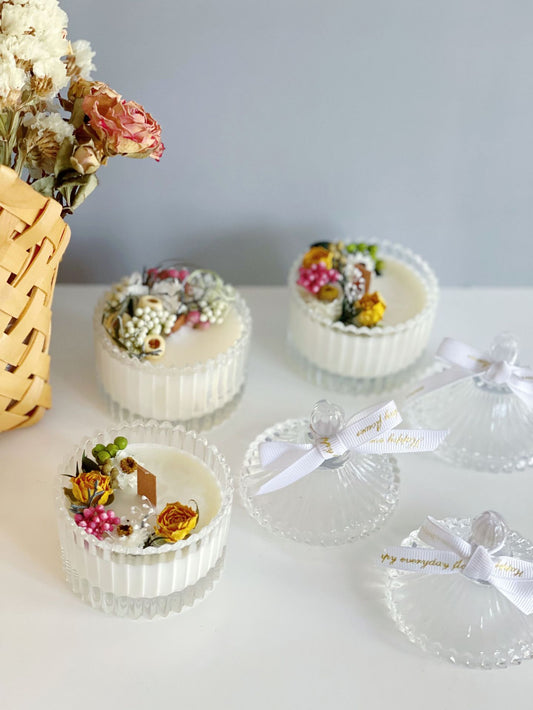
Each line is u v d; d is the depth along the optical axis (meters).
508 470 0.54
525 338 0.63
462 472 0.54
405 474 0.53
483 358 0.54
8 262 0.43
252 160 0.59
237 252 0.64
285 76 0.56
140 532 0.43
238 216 0.62
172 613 0.45
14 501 0.49
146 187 0.59
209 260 0.64
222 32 0.54
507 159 0.61
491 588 0.46
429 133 0.59
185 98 0.56
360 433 0.47
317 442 0.47
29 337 0.48
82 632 0.44
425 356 0.61
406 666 0.44
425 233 0.64
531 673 0.44
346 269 0.58
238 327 0.56
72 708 0.41
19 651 0.43
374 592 0.47
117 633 0.44
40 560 0.47
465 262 0.66
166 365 0.52
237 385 0.55
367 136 0.59
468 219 0.64
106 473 0.45
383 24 0.55
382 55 0.56
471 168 0.61
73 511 0.43
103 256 0.63
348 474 0.49
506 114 0.59
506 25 0.55
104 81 0.55
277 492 0.49
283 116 0.58
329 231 0.63
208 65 0.55
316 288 0.56
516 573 0.44
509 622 0.45
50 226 0.44
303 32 0.54
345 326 0.55
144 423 0.48
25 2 0.41
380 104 0.58
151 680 0.43
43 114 0.45
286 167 0.60
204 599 0.46
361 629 0.46
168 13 0.53
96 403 0.56
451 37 0.55
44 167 0.46
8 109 0.42
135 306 0.54
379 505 0.50
